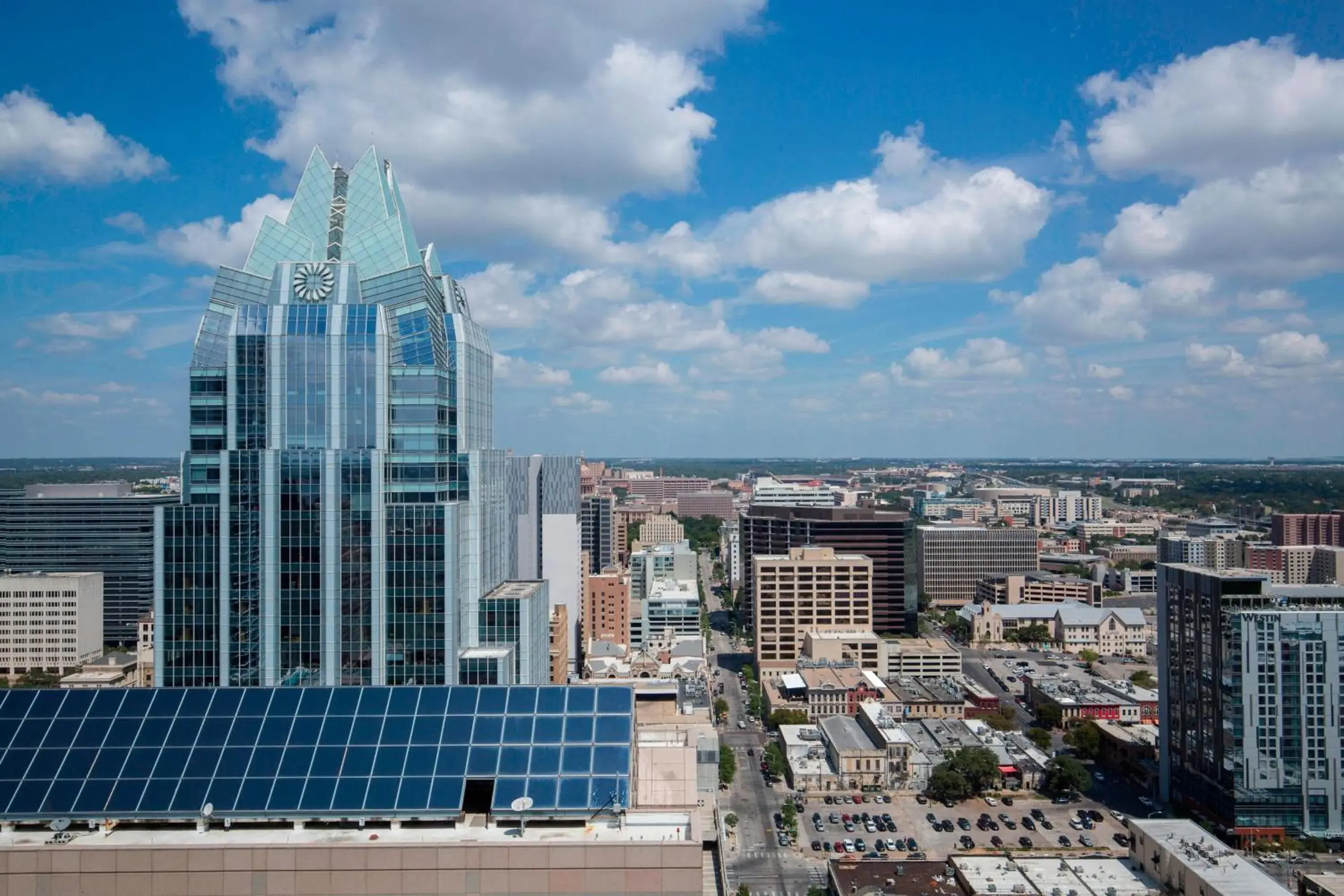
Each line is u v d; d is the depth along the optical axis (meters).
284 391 150.00
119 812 72.38
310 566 145.25
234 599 144.00
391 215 167.38
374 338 150.62
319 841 70.19
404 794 74.06
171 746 78.19
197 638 144.12
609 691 84.25
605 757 77.75
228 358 150.75
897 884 167.88
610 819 73.38
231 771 75.94
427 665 146.62
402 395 151.62
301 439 150.00
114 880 67.12
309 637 145.25
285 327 150.25
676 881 68.06
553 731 80.25
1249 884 150.62
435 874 67.69
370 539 145.88
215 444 151.12
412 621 146.50
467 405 165.88
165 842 70.12
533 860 67.88
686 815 75.12
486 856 67.81
